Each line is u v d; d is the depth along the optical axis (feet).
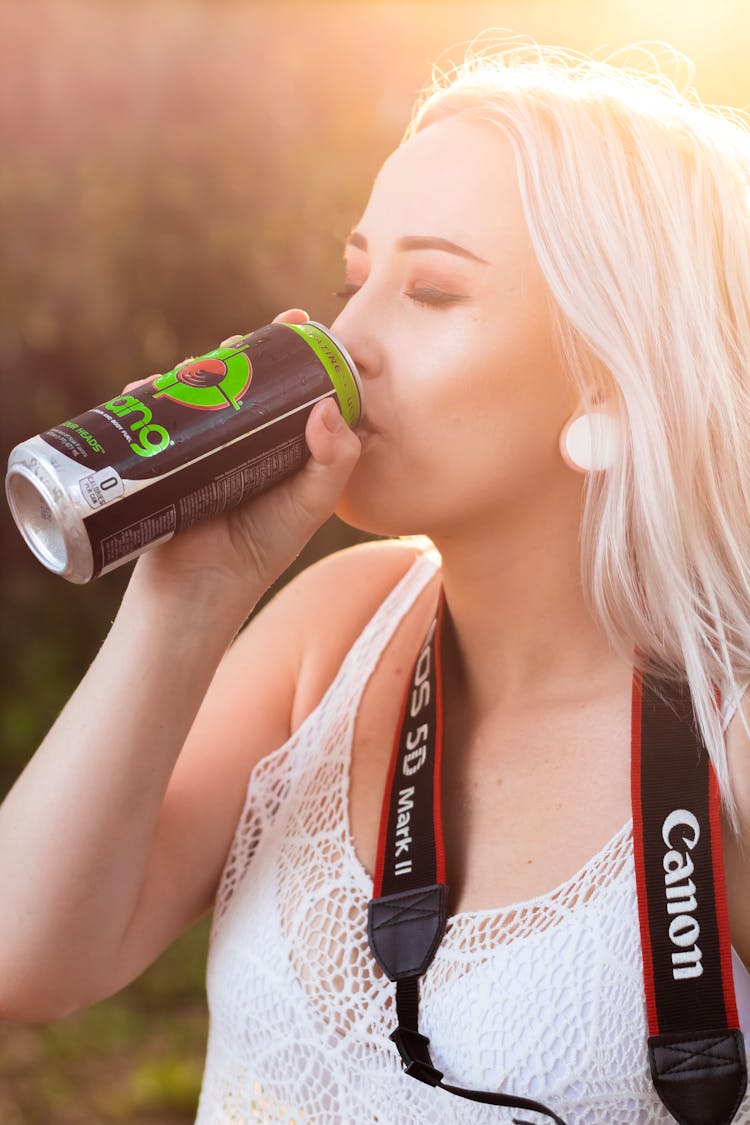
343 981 4.14
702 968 3.70
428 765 4.29
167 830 4.55
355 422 4.01
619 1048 3.78
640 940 3.78
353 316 4.16
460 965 3.94
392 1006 4.05
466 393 4.04
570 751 4.18
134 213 15.76
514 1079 3.84
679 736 3.98
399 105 15.64
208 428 3.71
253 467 3.82
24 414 16.53
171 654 4.09
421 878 4.08
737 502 4.26
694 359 4.17
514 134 4.12
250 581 4.13
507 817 4.17
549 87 4.29
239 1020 4.36
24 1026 12.05
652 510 4.09
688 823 3.83
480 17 14.98
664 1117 3.80
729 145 4.42
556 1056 3.81
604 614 4.17
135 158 15.76
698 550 4.16
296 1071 4.21
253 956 4.33
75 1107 11.00
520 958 3.88
